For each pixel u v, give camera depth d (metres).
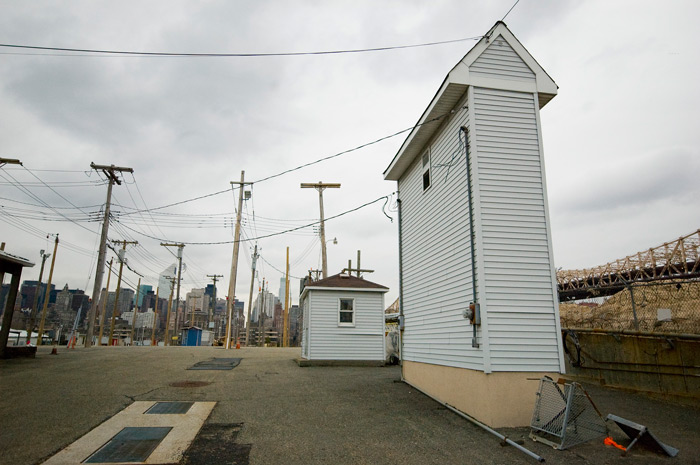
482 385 6.85
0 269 12.50
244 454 5.18
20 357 13.02
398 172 12.02
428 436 6.14
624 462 5.20
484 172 7.54
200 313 96.88
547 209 7.58
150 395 7.95
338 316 16.34
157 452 5.09
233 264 27.28
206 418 6.62
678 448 5.80
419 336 10.03
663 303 12.70
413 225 10.95
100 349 20.81
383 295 16.94
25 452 4.85
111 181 25.50
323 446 5.59
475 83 7.87
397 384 10.61
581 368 11.77
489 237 7.27
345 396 8.80
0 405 6.75
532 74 8.16
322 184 28.02
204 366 12.75
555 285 7.29
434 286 9.20
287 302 44.38
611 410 8.16
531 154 7.79
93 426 5.92
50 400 7.20
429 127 9.34
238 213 27.95
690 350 8.87
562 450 5.57
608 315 14.30
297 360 15.96
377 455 5.32
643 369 9.84
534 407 6.50
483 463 5.12
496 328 6.94
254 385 9.62
